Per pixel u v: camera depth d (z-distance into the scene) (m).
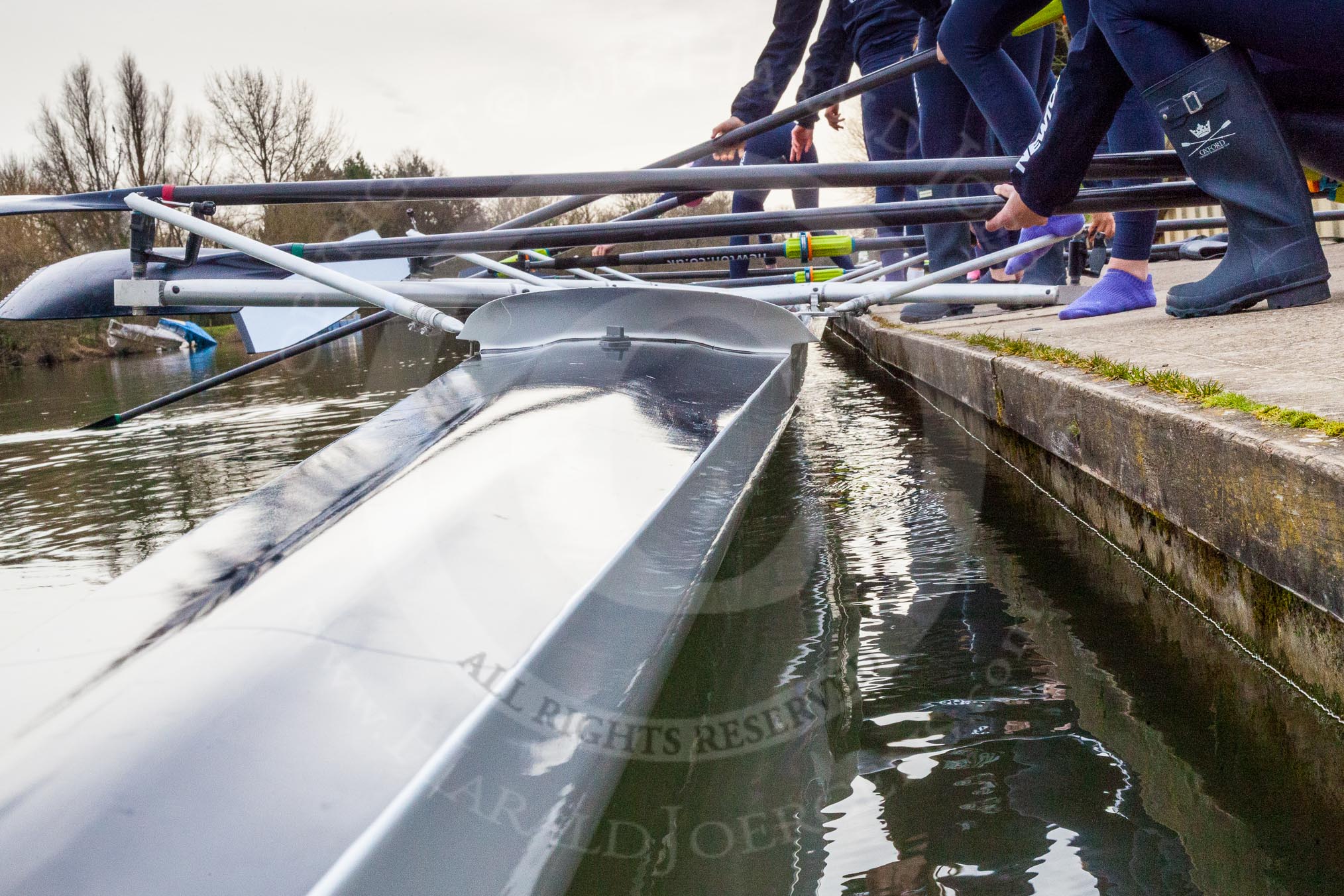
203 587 0.89
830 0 5.11
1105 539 2.12
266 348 4.56
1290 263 3.04
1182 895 0.89
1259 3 2.63
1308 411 1.54
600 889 0.84
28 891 0.53
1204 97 2.91
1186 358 2.34
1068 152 2.99
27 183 23.12
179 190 3.54
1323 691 1.30
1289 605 1.38
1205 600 1.66
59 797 0.60
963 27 3.77
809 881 0.91
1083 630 1.61
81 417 5.03
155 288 3.77
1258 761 1.14
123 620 0.85
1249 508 1.45
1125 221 4.03
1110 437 2.04
